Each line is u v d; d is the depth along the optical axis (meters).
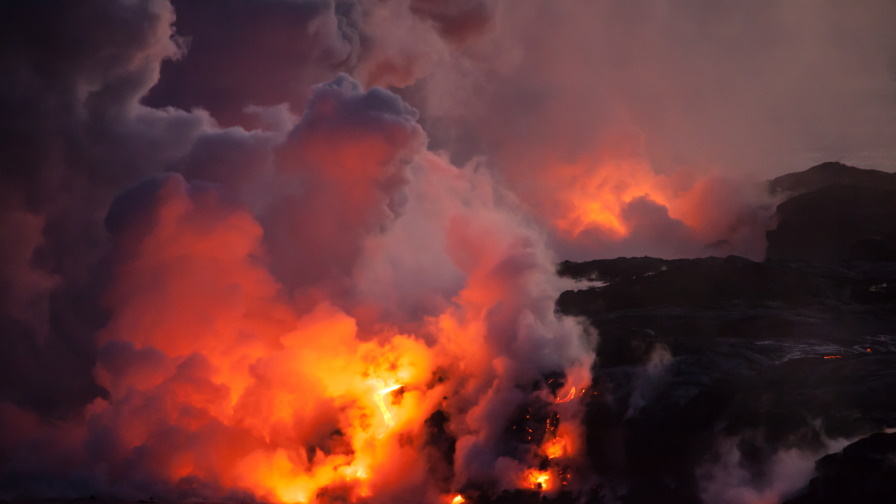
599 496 26.56
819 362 25.86
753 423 24.12
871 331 29.70
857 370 25.00
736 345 28.73
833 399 23.69
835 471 21.09
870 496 20.17
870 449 20.66
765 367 26.80
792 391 24.64
